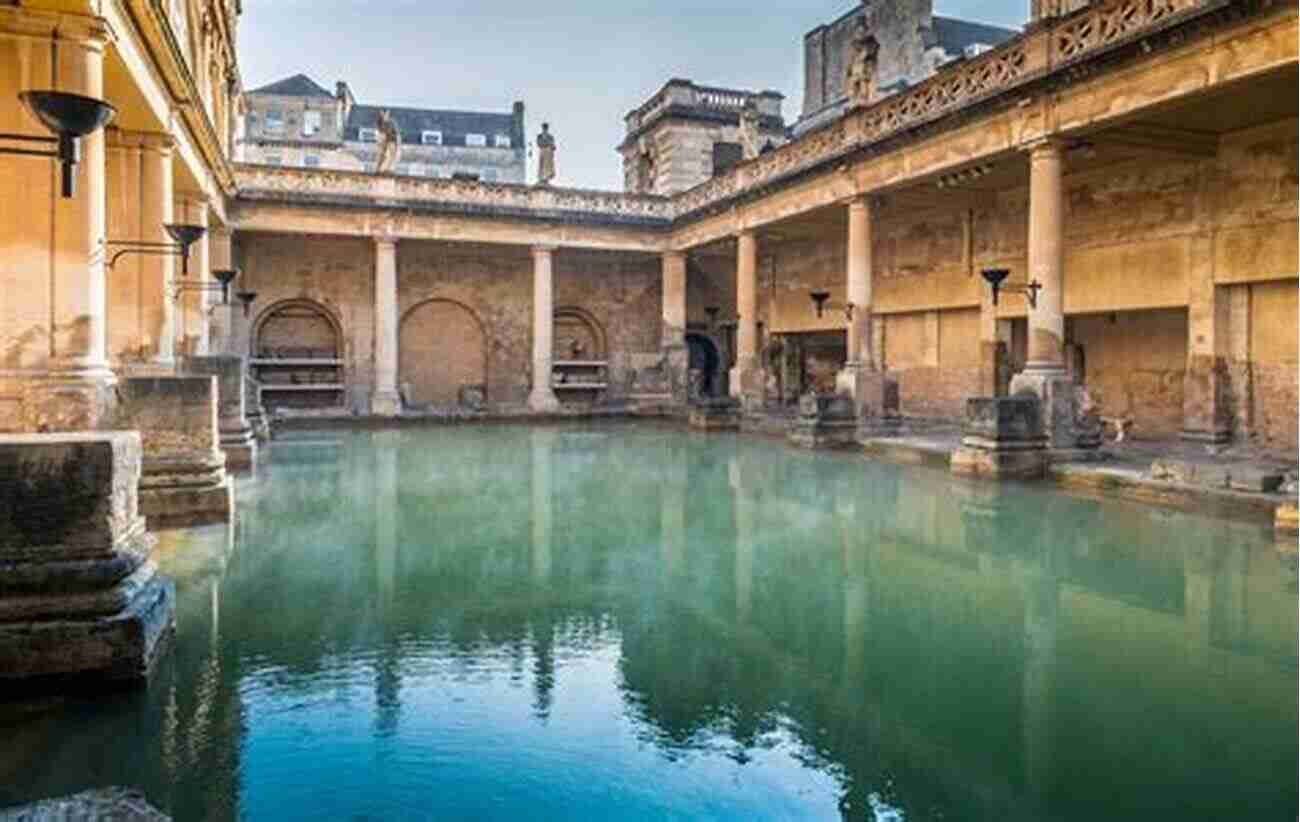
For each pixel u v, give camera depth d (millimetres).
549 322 33625
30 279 10547
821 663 6836
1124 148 17922
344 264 34219
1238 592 8852
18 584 6059
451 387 35875
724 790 4871
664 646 7219
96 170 10875
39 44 10617
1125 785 4926
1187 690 6305
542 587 9055
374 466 19078
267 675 6492
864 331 23422
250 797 4770
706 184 32062
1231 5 13609
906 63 38156
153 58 14508
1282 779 4961
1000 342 24453
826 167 24375
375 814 4613
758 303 36188
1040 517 12945
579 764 5168
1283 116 16781
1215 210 18375
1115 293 20703
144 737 5453
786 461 19953
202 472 12250
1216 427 18500
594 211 34031
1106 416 22156
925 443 20328
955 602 8562
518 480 16984
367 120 77812
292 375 33781
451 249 35625
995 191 24000
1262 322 17984
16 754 5234
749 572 9727
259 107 68750
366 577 9367
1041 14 17391
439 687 6312
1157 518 12805
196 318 21938
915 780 4973
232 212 29766
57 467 6199
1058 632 7602
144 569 6836
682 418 32906
